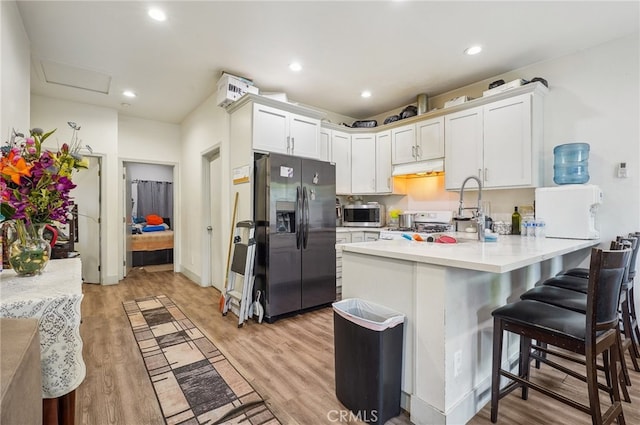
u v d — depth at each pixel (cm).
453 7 225
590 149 276
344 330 167
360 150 444
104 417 161
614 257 128
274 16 235
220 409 168
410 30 254
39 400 82
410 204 435
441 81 355
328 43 274
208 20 240
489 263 128
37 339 81
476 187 327
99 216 443
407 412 163
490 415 163
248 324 294
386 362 153
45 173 132
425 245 200
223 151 364
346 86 370
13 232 138
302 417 161
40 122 387
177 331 276
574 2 219
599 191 254
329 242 351
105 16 233
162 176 752
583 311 158
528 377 182
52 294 113
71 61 302
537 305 157
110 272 445
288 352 235
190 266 484
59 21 238
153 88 372
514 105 298
